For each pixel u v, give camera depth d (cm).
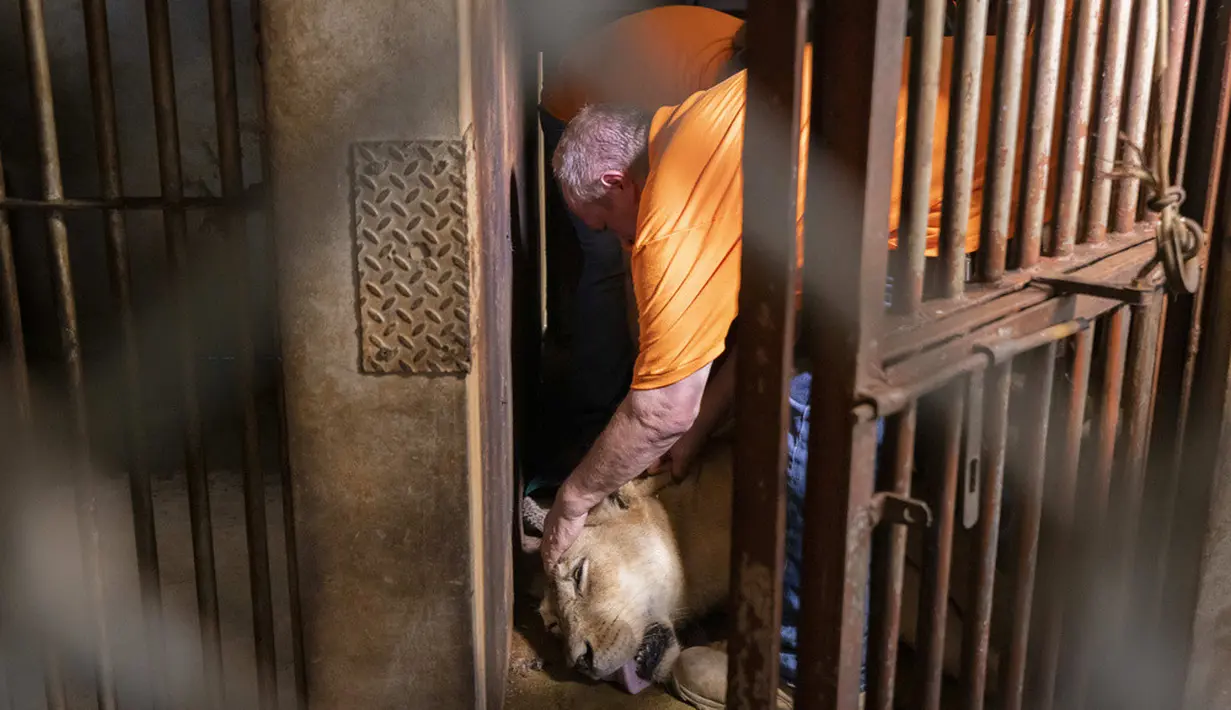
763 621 122
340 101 173
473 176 185
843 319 111
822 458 117
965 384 127
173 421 327
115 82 308
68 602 224
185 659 216
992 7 202
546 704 244
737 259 205
